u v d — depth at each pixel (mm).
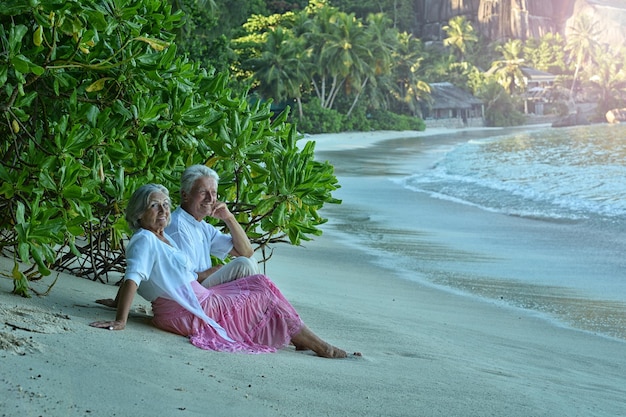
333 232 14727
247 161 5637
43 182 4582
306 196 5602
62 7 4504
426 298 8609
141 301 5555
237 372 3867
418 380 4328
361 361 4684
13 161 5301
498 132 87312
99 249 6000
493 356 5645
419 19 132125
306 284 8648
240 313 4574
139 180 5301
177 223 4809
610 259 12047
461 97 102625
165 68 5426
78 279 6035
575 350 6379
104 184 5164
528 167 33812
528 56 126938
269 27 77000
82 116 4945
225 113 5707
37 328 3934
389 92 90000
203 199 4863
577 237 14492
